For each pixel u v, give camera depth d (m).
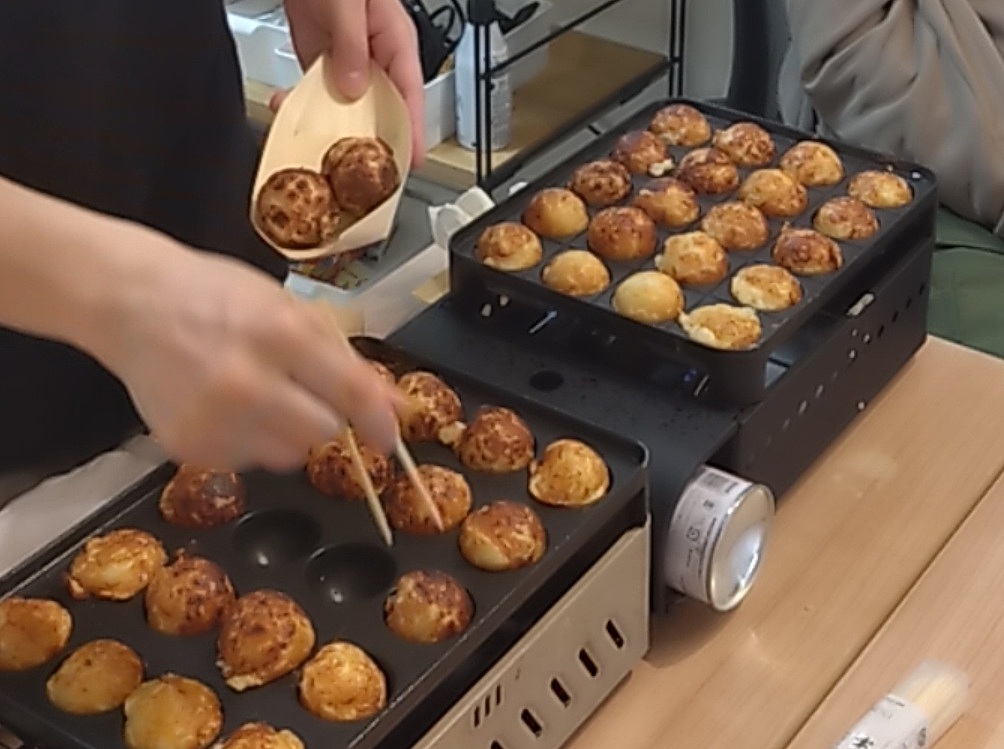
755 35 1.42
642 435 0.66
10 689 0.53
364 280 1.23
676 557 0.64
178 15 0.73
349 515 0.60
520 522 0.58
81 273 0.41
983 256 1.21
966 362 0.84
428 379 0.65
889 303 0.78
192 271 0.42
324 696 0.52
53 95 0.70
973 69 1.23
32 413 0.73
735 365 0.66
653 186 0.79
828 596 0.68
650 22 1.71
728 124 0.87
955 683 0.62
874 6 1.26
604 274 0.73
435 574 0.56
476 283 0.74
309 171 0.64
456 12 1.53
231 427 0.42
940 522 0.72
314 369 0.43
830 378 0.74
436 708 0.54
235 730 0.51
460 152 1.48
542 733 0.58
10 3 0.67
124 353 0.41
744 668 0.64
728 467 0.67
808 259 0.74
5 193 0.42
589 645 0.60
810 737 0.61
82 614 0.56
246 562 0.59
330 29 0.67
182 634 0.55
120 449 0.70
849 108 1.31
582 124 1.55
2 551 0.62
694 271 0.73
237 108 0.78
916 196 0.80
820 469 0.76
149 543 0.58
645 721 0.62
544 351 0.72
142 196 0.76
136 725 0.51
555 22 1.72
